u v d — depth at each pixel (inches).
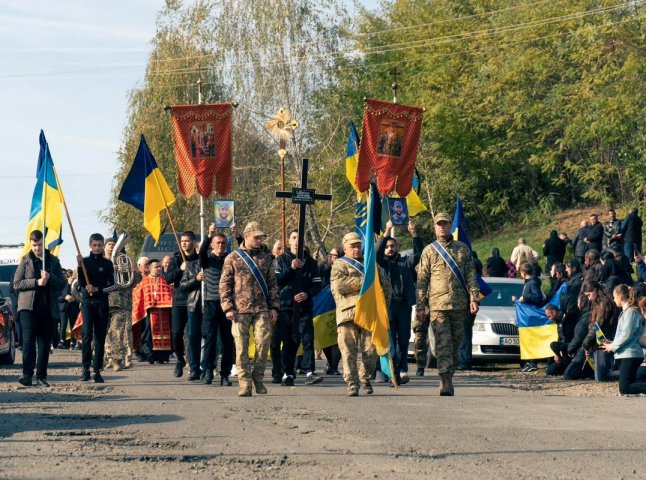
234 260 672.4
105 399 635.5
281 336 754.8
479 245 2351.1
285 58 2194.9
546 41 2267.5
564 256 1563.7
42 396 657.6
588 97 2031.3
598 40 2031.3
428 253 666.8
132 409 570.9
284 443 430.9
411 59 2561.5
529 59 2224.4
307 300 779.4
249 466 375.9
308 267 779.4
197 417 529.3
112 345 918.4
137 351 1079.6
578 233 1454.2
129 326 956.6
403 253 1168.8
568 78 2261.3
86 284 780.0
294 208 2176.4
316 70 2201.0
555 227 2256.4
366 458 391.5
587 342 784.3
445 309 659.4
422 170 2362.2
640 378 676.1
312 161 2181.3
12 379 824.3
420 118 1031.0
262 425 493.7
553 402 615.5
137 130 2283.5
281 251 820.0
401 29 2650.1
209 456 397.1
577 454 401.1
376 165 1018.1
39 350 734.5
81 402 614.5
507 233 2372.0
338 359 879.1
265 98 2186.3
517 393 683.4
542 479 347.9
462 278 661.3
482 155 2295.8
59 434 463.8
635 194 2087.8
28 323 726.5
